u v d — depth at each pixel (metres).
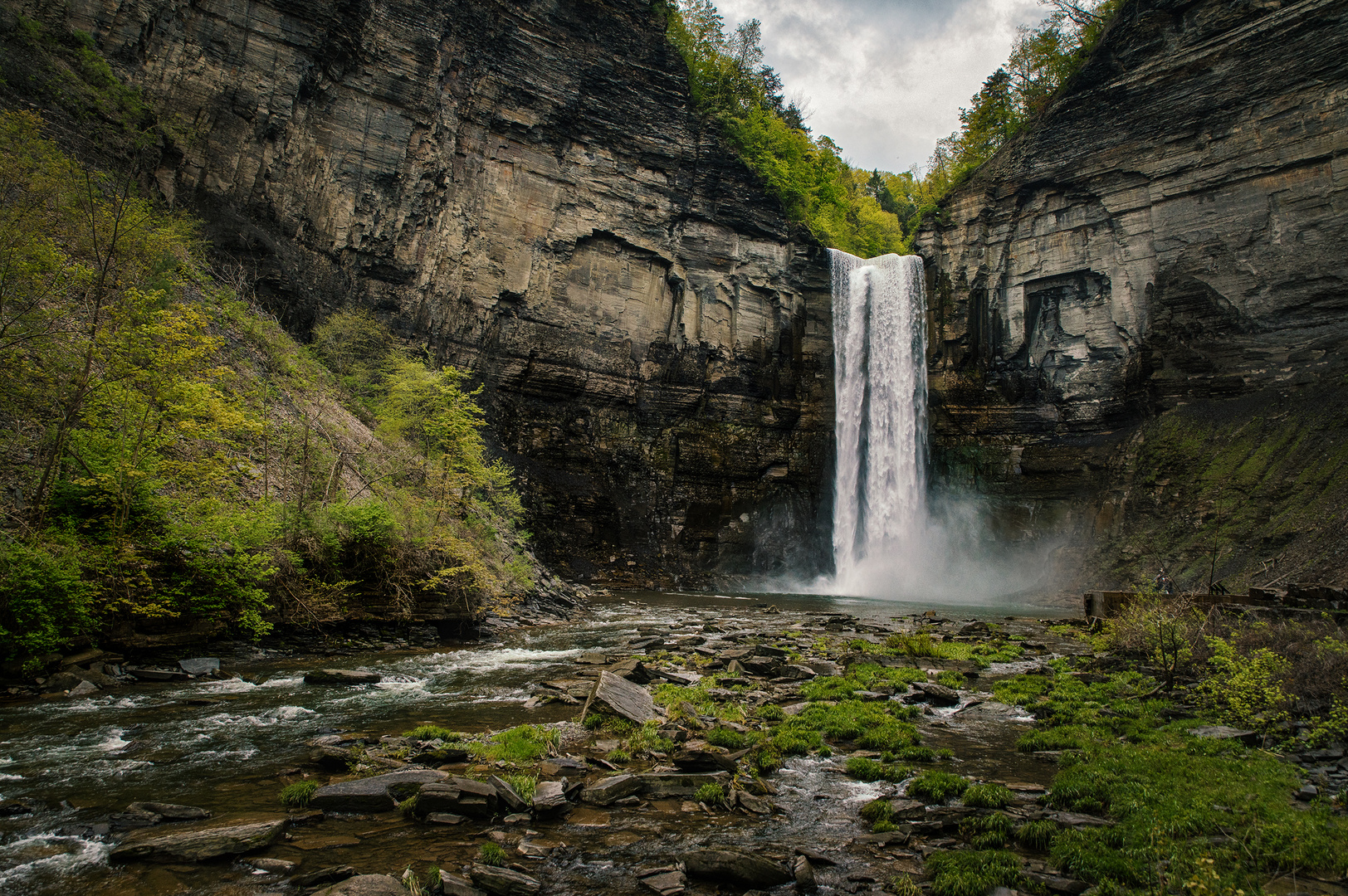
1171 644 14.49
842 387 54.91
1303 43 40.78
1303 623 15.05
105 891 5.07
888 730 10.16
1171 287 44.53
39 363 13.57
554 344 46.06
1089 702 12.38
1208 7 44.53
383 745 9.02
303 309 34.22
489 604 21.97
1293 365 39.03
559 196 47.00
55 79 26.55
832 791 8.01
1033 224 52.56
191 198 31.78
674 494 47.78
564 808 7.06
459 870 5.61
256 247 32.91
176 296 21.58
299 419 22.50
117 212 16.94
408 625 18.55
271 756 8.54
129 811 6.60
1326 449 33.41
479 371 43.00
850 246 66.44
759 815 7.17
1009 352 52.72
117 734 9.30
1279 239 40.91
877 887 5.62
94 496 13.32
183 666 13.37
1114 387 47.28
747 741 9.70
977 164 64.56
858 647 18.59
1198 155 44.50
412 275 40.38
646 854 6.14
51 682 11.54
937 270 56.16
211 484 16.03
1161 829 6.31
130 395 14.23
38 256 13.73
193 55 32.88
